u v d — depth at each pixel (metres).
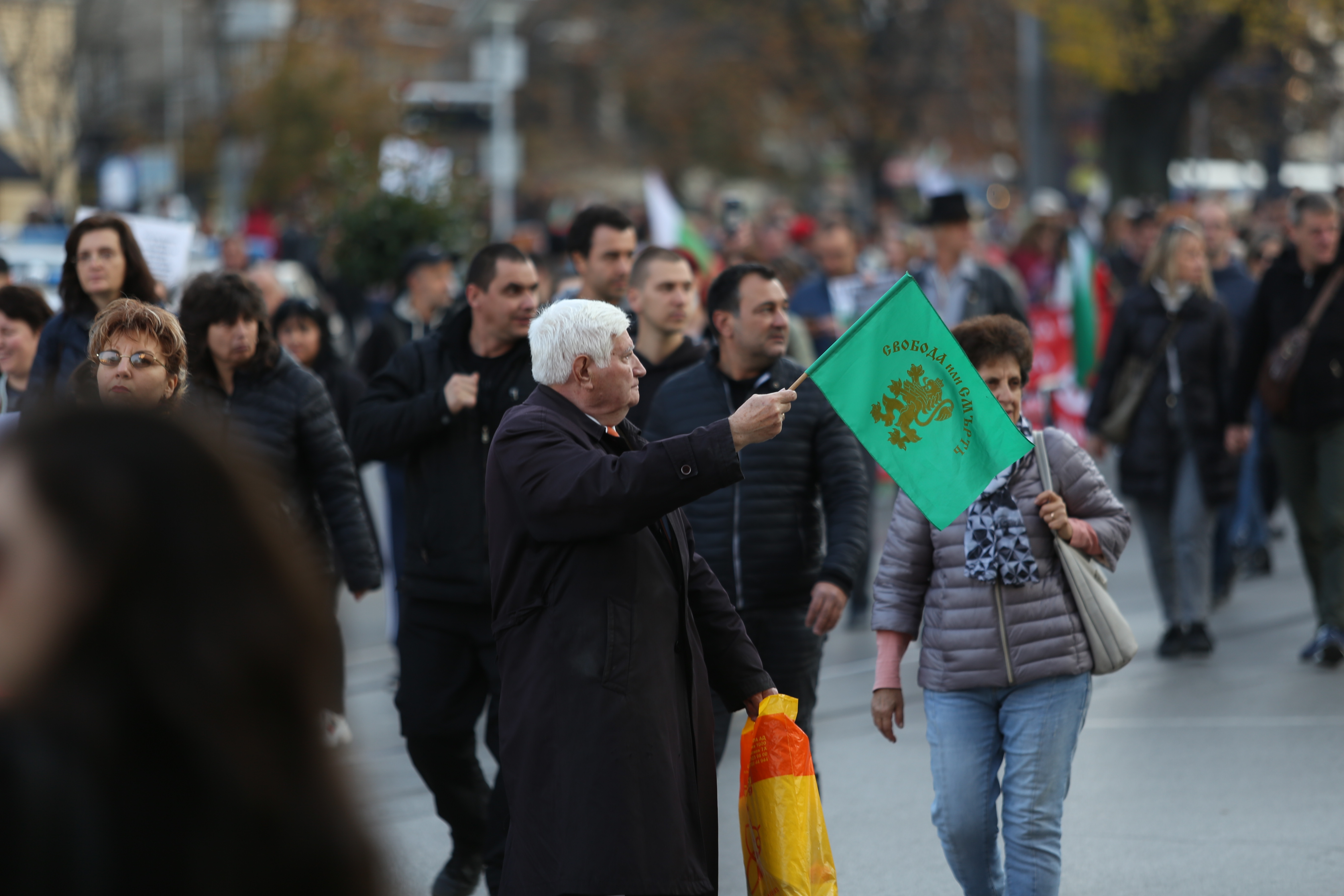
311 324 28.73
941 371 14.47
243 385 19.91
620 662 12.79
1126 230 58.34
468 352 19.09
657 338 20.98
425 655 18.39
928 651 15.35
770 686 14.35
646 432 18.98
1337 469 28.42
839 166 185.12
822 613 17.38
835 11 146.75
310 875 5.06
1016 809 14.87
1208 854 19.31
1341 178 130.25
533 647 13.02
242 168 105.44
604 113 194.50
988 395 14.49
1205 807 21.14
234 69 101.44
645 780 12.63
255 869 4.99
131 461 4.85
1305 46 118.56
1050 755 14.90
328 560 20.70
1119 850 19.55
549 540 12.93
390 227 43.84
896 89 147.38
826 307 37.25
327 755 5.15
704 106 162.88
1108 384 30.14
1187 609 29.88
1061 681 14.98
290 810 5.02
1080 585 15.02
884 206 103.50
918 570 15.52
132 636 4.83
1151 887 18.25
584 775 12.58
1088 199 116.25
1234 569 34.78
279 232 83.38
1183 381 29.59
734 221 43.50
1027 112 95.00
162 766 4.96
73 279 20.36
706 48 163.12
